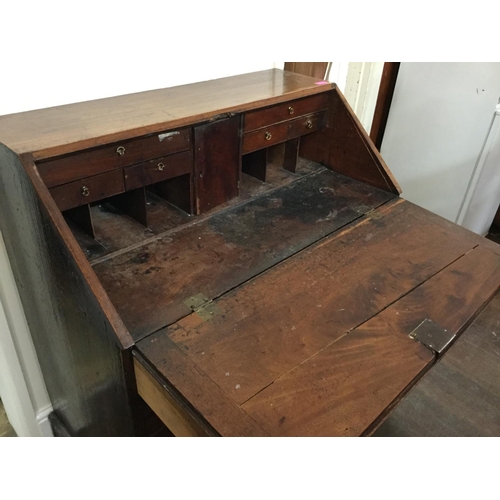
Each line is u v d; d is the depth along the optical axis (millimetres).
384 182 1323
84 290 812
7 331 1240
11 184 873
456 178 2070
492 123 1884
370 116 2146
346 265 1021
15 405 1407
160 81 1218
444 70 1913
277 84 1279
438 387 1498
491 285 987
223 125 1096
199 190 1132
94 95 1109
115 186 961
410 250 1085
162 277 947
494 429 1390
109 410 997
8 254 1102
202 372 754
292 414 697
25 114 990
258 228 1131
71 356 1055
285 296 919
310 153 1475
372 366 781
